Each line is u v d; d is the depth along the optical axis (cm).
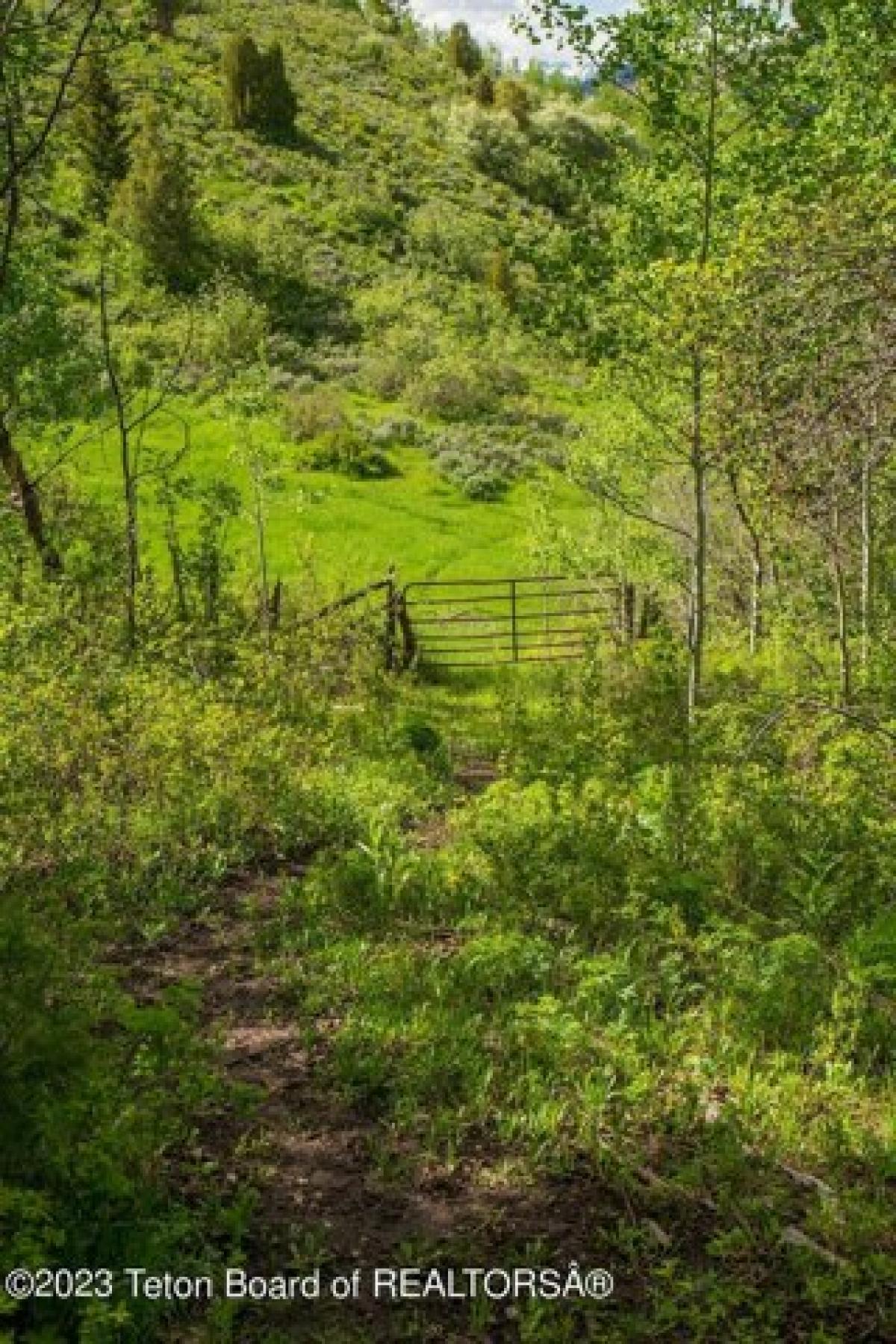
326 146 8525
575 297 1480
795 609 1766
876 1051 744
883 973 802
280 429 4597
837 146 1328
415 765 1525
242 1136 662
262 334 5234
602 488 1858
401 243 7338
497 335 6081
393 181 8256
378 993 833
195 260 5988
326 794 1288
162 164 5841
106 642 1733
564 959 868
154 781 1188
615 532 2392
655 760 1291
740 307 1112
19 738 1162
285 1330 529
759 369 1109
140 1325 499
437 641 2769
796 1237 579
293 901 1015
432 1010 801
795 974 812
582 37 1369
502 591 3291
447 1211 611
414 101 10625
